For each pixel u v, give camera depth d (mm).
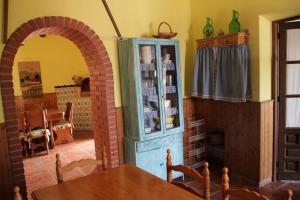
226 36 3283
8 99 2754
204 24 3822
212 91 3584
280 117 3383
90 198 1646
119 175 2006
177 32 3912
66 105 6523
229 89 3354
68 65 7043
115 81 3436
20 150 2846
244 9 3273
